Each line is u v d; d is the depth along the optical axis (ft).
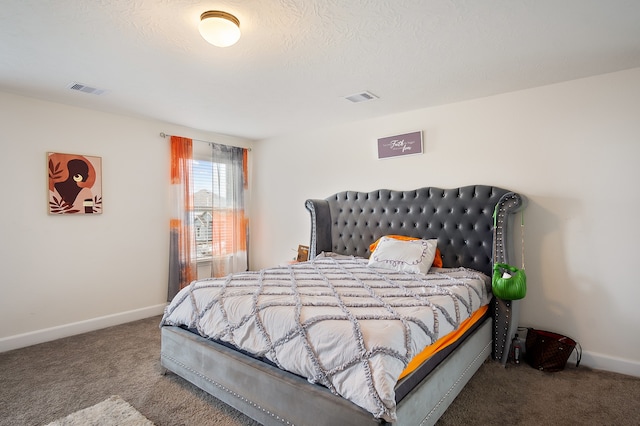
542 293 8.85
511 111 9.37
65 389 7.06
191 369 6.84
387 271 9.36
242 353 6.17
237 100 10.11
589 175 8.26
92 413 6.18
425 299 6.40
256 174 16.17
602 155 8.11
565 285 8.54
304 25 5.95
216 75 8.20
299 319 5.44
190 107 10.78
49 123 10.03
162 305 12.69
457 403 6.56
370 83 8.75
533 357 8.14
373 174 12.23
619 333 7.89
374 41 6.55
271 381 5.37
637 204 7.71
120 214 11.60
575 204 8.43
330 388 4.75
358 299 6.39
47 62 7.41
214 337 6.50
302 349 5.19
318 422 4.75
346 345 4.79
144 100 10.07
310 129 13.88
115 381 7.40
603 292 8.07
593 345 8.18
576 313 8.39
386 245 10.07
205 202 14.15
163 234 12.77
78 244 10.65
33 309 9.75
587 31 6.17
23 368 8.04
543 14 5.64
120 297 11.59
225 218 14.84
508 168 9.42
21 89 9.08
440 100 10.13
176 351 7.21
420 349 5.17
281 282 7.66
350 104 10.52
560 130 8.64
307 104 10.52
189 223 13.20
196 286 7.50
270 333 5.67
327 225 12.87
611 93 8.02
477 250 9.77
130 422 5.92
